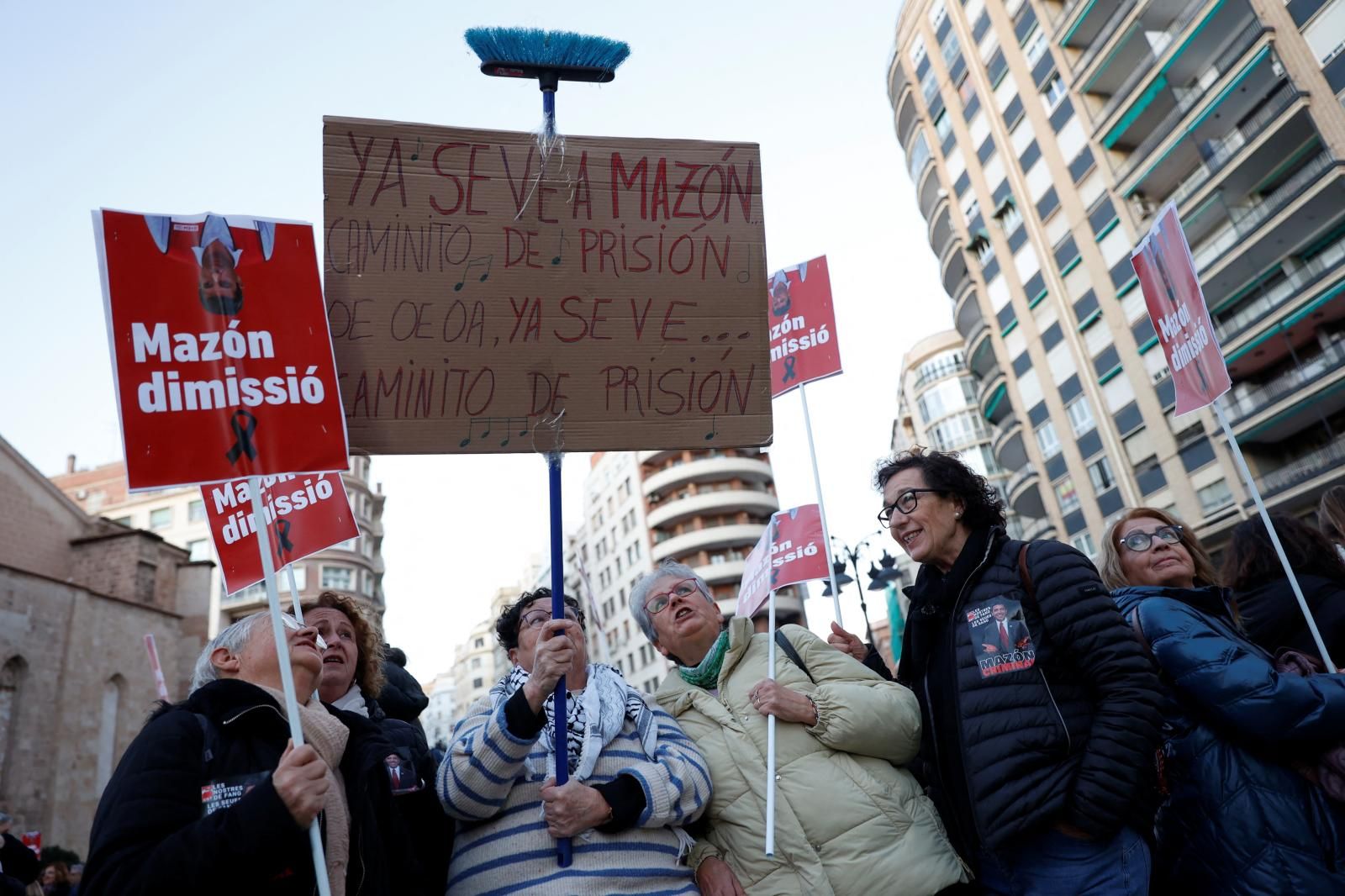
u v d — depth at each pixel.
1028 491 33.00
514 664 3.75
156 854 2.20
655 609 3.84
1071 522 30.59
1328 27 22.06
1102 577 3.97
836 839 3.22
